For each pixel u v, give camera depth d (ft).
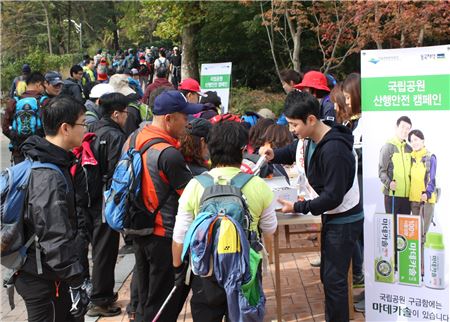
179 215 9.82
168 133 11.93
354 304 15.20
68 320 10.35
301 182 13.37
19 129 21.42
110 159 14.84
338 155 10.78
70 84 26.81
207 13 55.62
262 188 9.74
